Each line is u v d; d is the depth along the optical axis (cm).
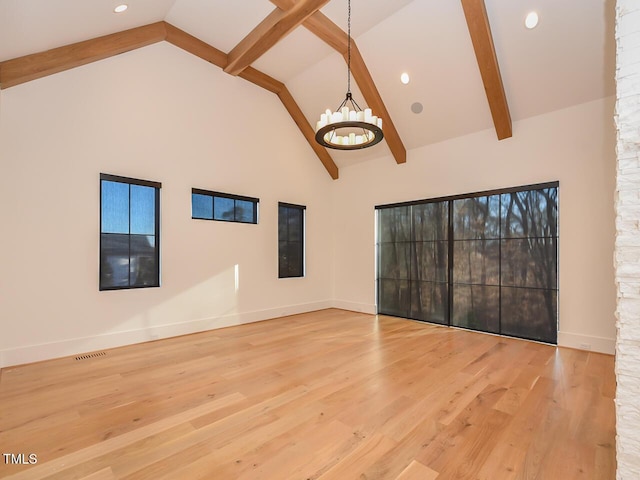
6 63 307
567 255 388
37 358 330
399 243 561
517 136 429
